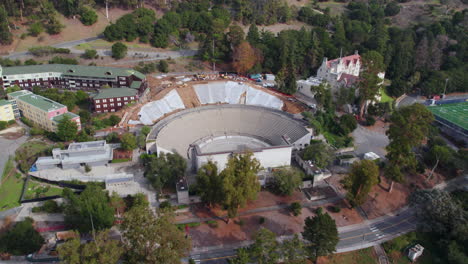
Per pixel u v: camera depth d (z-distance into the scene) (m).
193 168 133.12
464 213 103.25
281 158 134.25
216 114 163.88
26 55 197.50
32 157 128.38
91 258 74.12
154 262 74.75
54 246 96.62
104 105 156.88
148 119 156.38
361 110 175.75
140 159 132.88
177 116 158.00
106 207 100.25
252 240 102.25
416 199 111.19
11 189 115.69
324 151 133.38
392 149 119.88
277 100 180.12
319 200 119.94
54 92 164.50
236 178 99.75
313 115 163.75
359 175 108.69
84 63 196.25
